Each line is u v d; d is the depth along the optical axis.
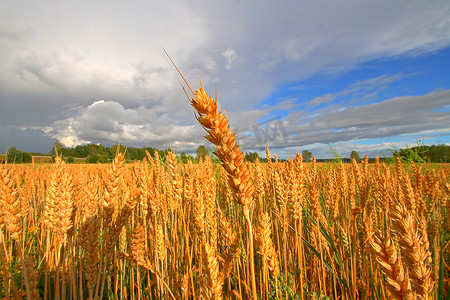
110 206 2.43
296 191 3.25
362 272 3.35
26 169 8.98
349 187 5.10
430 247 3.23
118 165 2.44
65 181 2.57
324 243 3.52
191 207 3.95
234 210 5.30
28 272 2.39
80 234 2.44
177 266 3.98
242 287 3.79
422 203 3.95
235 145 1.45
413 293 1.00
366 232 2.77
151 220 3.91
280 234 4.40
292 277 3.32
